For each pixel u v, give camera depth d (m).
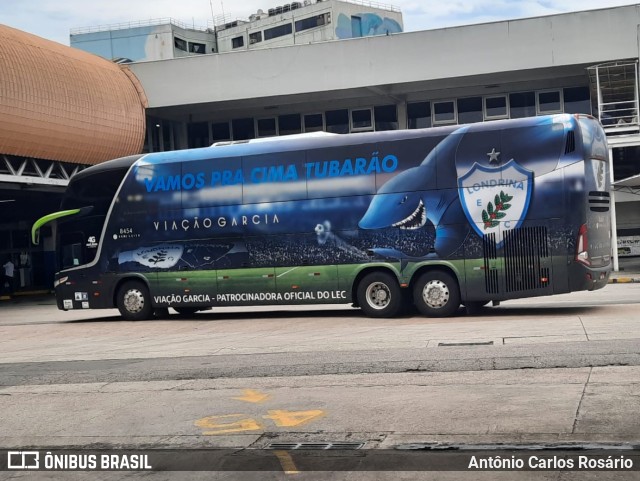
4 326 22.78
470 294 17.14
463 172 17.27
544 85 40.72
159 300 20.25
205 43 96.56
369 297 18.19
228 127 45.34
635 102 35.31
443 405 8.17
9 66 32.28
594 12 36.50
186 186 19.95
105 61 40.34
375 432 7.35
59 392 10.32
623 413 7.34
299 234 18.67
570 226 16.39
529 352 10.78
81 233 21.33
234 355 12.69
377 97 42.81
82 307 21.25
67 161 35.62
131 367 11.91
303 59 39.62
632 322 14.03
